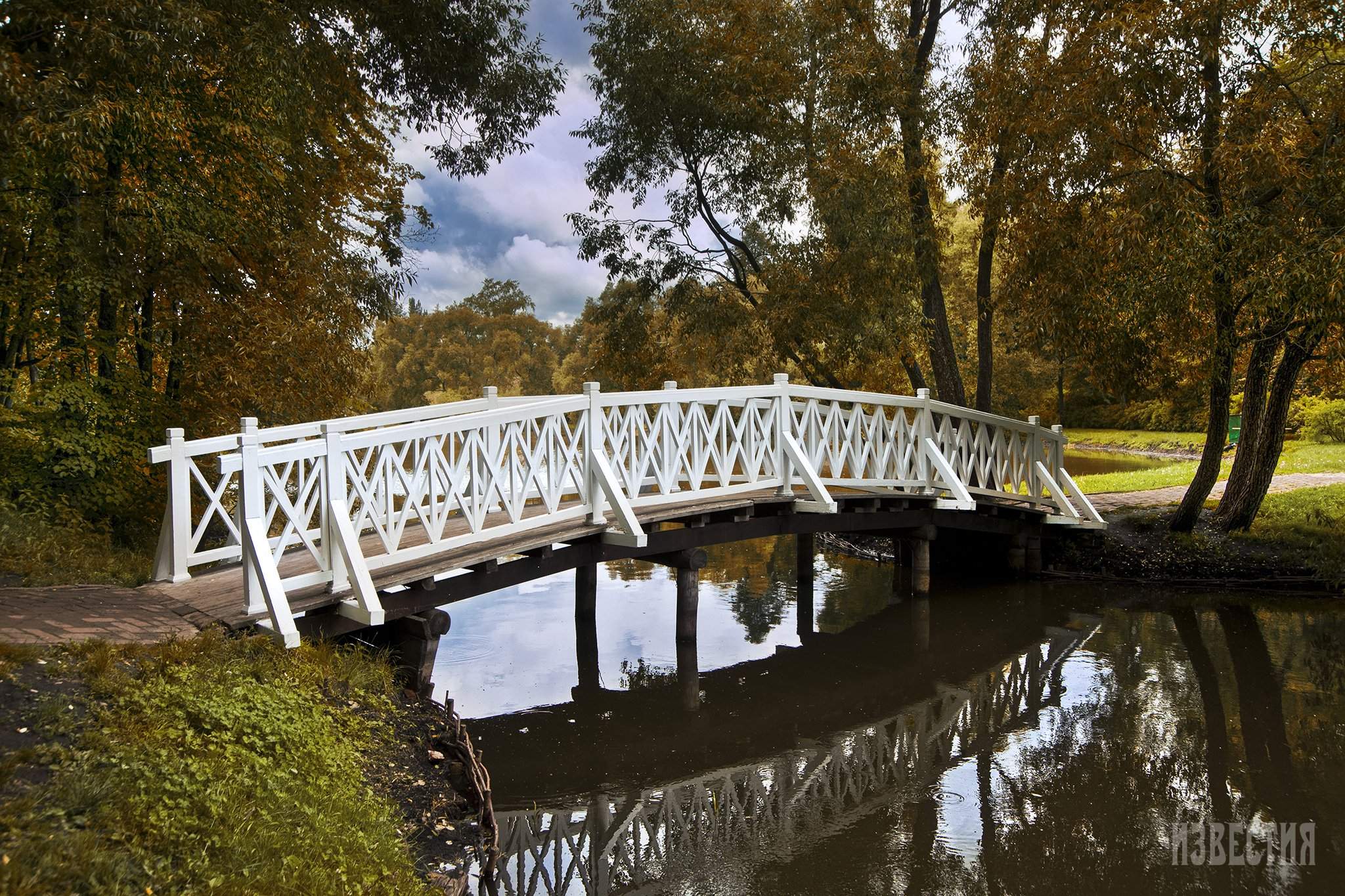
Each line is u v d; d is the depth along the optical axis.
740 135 14.98
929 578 11.34
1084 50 11.20
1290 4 9.80
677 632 8.86
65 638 4.53
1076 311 11.77
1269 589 10.82
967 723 6.67
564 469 7.58
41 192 7.60
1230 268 9.84
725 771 5.85
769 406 9.39
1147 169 10.84
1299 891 4.09
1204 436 32.34
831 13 13.82
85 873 2.63
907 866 4.44
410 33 11.80
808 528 9.86
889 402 10.48
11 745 3.24
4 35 6.81
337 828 3.50
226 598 5.91
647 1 14.91
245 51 8.12
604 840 4.80
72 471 7.81
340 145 12.30
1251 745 5.95
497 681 7.76
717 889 4.20
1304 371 14.51
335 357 11.55
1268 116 9.88
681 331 16.91
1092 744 6.10
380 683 5.57
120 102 7.16
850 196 13.20
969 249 29.75
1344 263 8.55
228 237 9.18
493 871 4.04
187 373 9.55
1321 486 14.27
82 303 8.27
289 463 5.78
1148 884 4.18
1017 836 4.76
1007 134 13.00
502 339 62.12
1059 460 12.97
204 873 2.87
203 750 3.61
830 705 7.21
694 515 8.59
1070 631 9.31
